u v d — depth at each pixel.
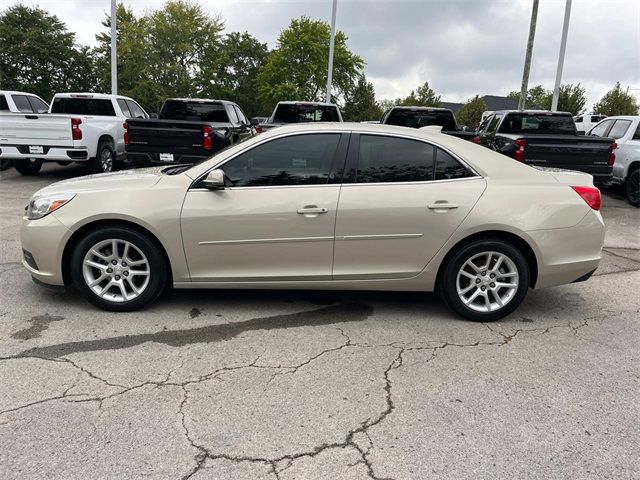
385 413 2.88
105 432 2.64
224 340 3.75
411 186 4.02
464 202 4.00
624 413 2.95
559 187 4.17
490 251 4.10
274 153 4.03
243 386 3.12
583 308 4.66
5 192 9.89
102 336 3.75
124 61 48.50
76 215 3.96
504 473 2.43
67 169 13.58
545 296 4.98
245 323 4.07
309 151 4.04
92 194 4.00
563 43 16.88
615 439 2.71
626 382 3.31
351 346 3.72
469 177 4.11
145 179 4.14
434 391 3.13
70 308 4.24
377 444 2.62
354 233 4.00
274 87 49.03
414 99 62.53
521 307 4.65
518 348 3.77
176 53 49.91
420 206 3.98
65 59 49.59
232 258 4.05
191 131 9.54
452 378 3.30
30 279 4.89
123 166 13.48
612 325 4.27
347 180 4.02
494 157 4.22
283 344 3.72
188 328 3.94
